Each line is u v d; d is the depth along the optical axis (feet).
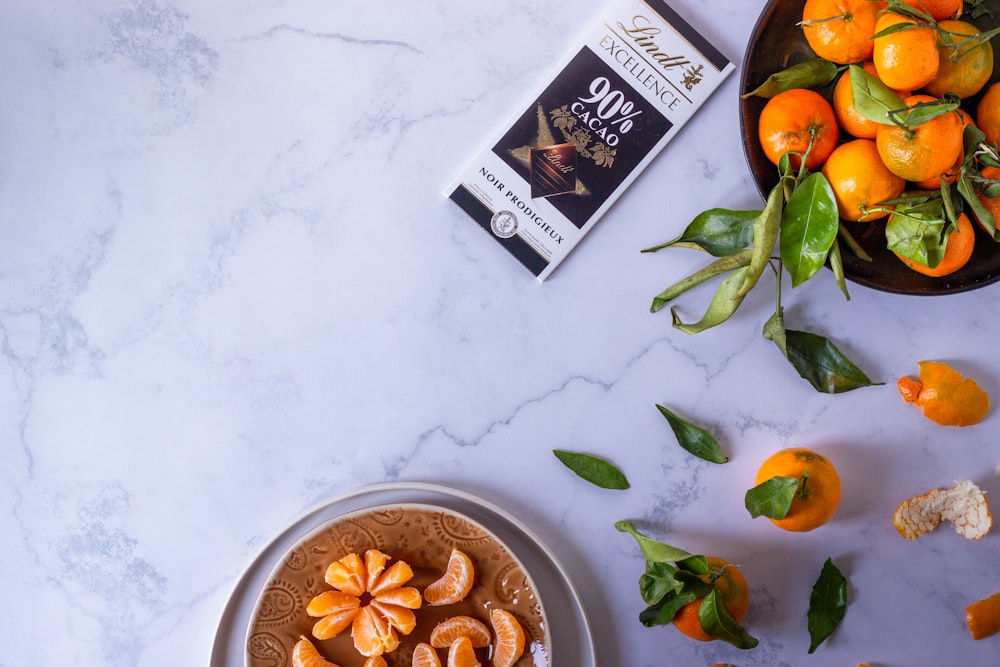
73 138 2.60
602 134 2.58
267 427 2.62
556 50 2.60
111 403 2.62
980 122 2.36
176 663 2.61
